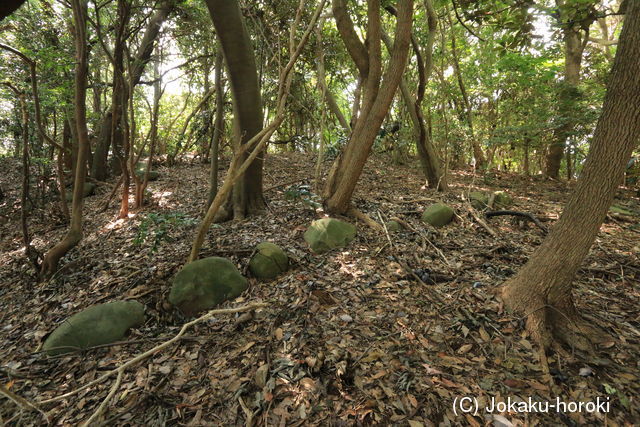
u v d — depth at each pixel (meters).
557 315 2.53
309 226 4.50
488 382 2.15
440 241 4.30
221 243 4.21
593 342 2.41
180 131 10.14
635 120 2.04
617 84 2.06
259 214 5.17
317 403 2.05
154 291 3.31
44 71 5.86
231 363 2.42
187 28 6.25
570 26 3.31
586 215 2.34
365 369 2.28
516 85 7.43
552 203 6.27
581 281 3.32
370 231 4.54
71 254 4.49
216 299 3.12
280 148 14.19
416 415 1.95
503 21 3.58
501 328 2.56
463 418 1.93
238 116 4.76
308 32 3.66
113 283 3.56
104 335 2.74
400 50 4.13
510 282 2.83
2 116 6.24
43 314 3.25
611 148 2.16
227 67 4.42
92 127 9.19
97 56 7.32
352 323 2.73
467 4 3.77
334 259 3.78
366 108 4.76
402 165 9.77
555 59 8.71
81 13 3.57
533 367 2.25
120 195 7.17
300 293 3.15
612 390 2.05
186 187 7.33
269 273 3.44
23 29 5.91
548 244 2.57
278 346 2.54
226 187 3.33
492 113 8.38
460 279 3.29
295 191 5.23
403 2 3.91
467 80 8.46
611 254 3.91
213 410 2.07
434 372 2.24
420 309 2.88
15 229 5.89
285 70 3.66
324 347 2.48
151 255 3.94
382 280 3.33
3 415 2.10
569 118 6.65
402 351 2.43
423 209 5.33
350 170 4.75
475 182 8.32
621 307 2.87
